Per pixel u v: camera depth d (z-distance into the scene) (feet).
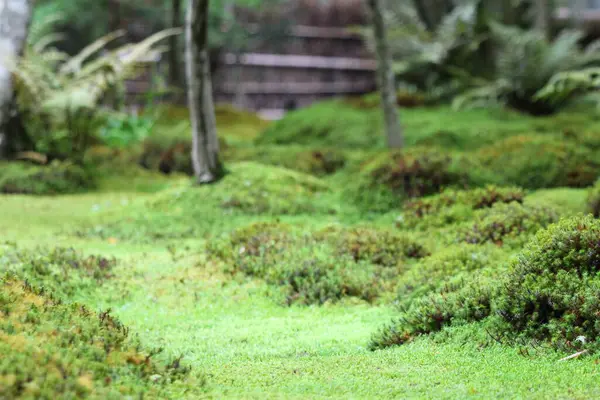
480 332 16.30
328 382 13.42
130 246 28.86
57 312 12.97
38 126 46.55
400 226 29.91
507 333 15.84
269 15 95.14
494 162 38.27
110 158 48.88
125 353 12.10
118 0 77.25
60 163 45.42
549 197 32.53
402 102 64.64
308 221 32.60
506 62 60.59
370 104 63.26
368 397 12.34
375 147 52.06
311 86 99.45
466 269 21.42
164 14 81.25
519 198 29.48
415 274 22.02
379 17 45.98
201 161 36.47
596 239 16.24
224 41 81.46
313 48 99.55
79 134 46.44
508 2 79.36
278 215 33.68
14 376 9.99
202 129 36.29
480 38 65.82
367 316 20.25
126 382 11.29
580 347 14.62
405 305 20.08
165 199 35.17
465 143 48.39
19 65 45.01
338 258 24.62
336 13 101.35
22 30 46.83
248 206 34.06
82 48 86.63
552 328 15.29
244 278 23.88
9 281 13.98
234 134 65.16
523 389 12.55
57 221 33.42
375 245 25.46
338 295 22.44
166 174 48.96
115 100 53.16
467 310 17.04
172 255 26.91
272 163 45.32
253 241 26.02
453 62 68.33
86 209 36.63
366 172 36.19
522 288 16.20
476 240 25.17
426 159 35.24
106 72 45.14
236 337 18.38
